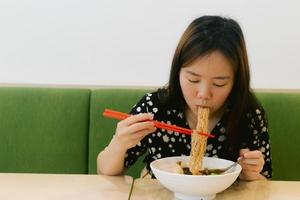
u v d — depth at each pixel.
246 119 1.19
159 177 0.86
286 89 1.75
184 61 1.00
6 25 1.77
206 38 0.97
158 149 1.24
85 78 1.80
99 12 1.76
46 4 1.76
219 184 0.82
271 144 1.58
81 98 1.62
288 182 1.02
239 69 1.05
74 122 1.61
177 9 1.75
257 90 1.72
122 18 1.76
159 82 1.78
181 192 0.84
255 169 1.00
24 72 1.79
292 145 1.58
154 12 1.75
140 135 0.97
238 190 0.95
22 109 1.62
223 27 1.00
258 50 1.77
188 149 1.22
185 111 1.22
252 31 1.76
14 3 1.76
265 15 1.74
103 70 1.79
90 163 1.61
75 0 1.75
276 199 0.88
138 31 1.77
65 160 1.62
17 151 1.62
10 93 1.63
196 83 0.99
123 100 1.60
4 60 1.79
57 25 1.77
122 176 1.06
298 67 1.76
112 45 1.78
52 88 1.65
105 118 1.60
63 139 1.61
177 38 1.76
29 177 1.01
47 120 1.61
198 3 1.75
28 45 1.78
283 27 1.74
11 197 0.85
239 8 1.75
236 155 1.21
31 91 1.63
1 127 1.61
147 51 1.77
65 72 1.80
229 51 0.97
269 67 1.77
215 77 0.97
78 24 1.77
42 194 0.88
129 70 1.79
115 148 1.04
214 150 1.23
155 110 1.24
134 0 1.75
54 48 1.78
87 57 1.79
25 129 1.61
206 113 0.98
